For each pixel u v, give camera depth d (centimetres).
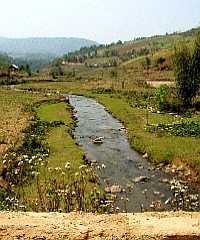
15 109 5653
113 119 5259
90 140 3978
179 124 4159
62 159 2994
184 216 1388
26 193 2150
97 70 18225
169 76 11156
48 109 5888
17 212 1424
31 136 3603
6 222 1312
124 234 1252
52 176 2494
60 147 3400
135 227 1288
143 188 2533
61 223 1312
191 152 3139
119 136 4159
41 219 1346
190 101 5478
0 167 2472
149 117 4916
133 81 10094
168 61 13300
